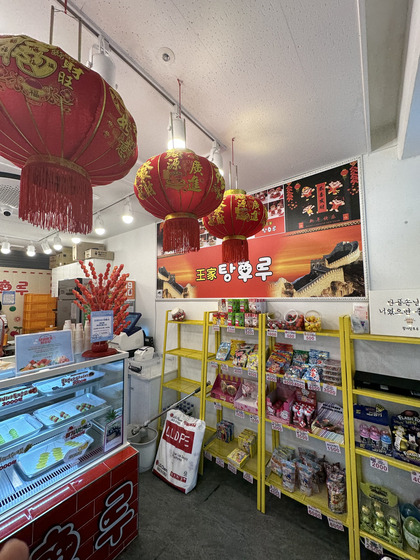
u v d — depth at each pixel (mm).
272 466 1964
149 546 1555
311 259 2107
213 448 2287
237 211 1307
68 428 1426
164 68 1186
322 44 1070
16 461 1311
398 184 1750
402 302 1455
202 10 942
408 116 1248
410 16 985
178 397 2938
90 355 1556
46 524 1144
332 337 1979
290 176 2229
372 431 1509
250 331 2082
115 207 2871
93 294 1674
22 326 5332
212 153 1677
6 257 5285
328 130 1631
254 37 1042
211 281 2795
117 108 646
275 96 1354
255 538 1605
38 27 1006
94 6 929
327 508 1634
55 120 561
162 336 3307
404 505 1586
